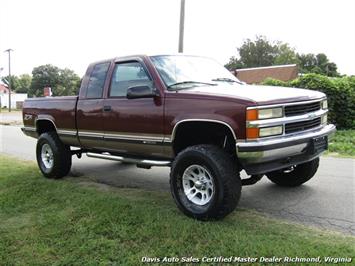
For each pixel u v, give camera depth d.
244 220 4.61
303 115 4.70
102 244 4.12
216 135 4.95
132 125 5.44
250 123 4.22
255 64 77.00
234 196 4.43
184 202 4.76
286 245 3.81
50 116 7.07
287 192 5.89
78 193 5.93
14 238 4.41
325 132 5.02
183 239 4.09
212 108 4.51
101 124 5.97
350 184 6.32
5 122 27.59
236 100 4.35
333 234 4.17
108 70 6.03
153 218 4.65
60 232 4.49
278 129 4.40
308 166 5.80
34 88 85.38
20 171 7.93
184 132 5.02
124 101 5.57
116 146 5.86
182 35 14.53
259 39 77.88
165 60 5.54
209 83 5.40
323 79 13.53
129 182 6.89
